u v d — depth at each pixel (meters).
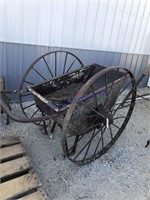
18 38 2.84
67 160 2.31
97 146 2.38
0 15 2.63
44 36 2.99
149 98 3.92
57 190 1.99
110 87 2.16
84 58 3.50
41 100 1.96
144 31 3.92
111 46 3.68
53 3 2.84
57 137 2.61
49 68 3.14
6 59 2.90
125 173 2.26
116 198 1.98
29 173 1.97
